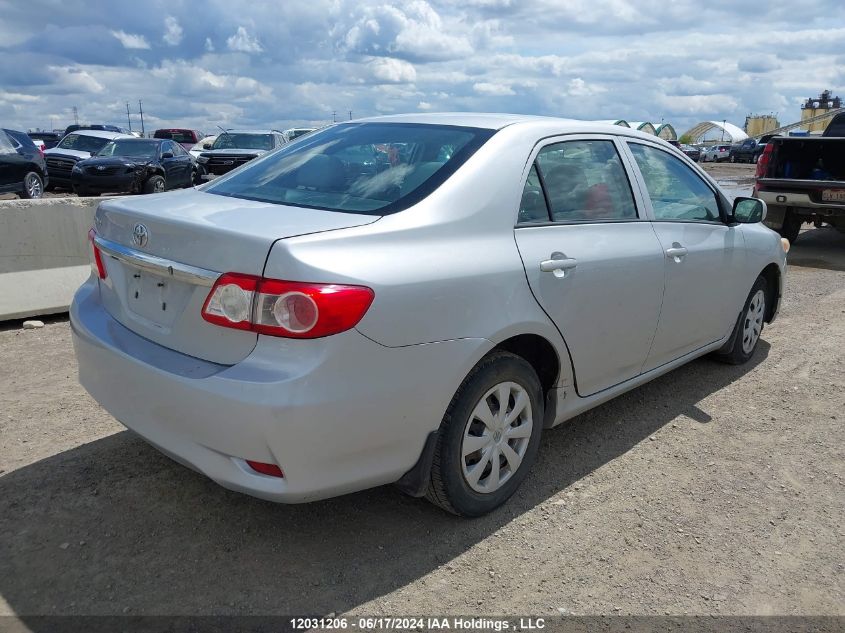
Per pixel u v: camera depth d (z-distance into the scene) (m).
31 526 3.05
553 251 3.25
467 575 2.84
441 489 2.99
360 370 2.54
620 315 3.66
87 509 3.19
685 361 4.54
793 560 3.00
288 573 2.80
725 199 4.75
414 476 2.89
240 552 2.92
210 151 20.36
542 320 3.17
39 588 2.67
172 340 2.76
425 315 2.70
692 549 3.06
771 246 5.20
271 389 2.42
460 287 2.82
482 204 3.04
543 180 3.38
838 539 3.16
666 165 4.29
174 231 2.72
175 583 2.72
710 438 4.13
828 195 9.66
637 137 4.12
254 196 3.24
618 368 3.82
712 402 4.65
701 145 63.16
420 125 3.57
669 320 4.09
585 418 4.36
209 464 2.61
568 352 3.39
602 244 3.54
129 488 3.37
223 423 2.50
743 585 2.83
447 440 2.93
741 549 3.07
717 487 3.58
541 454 3.88
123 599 2.63
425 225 2.83
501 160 3.21
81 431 3.95
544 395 3.52
